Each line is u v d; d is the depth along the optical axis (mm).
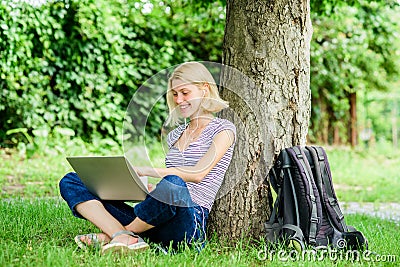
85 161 4238
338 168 13711
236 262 4230
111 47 12898
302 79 4930
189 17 14344
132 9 13422
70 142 12430
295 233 4477
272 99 4852
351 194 10312
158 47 14102
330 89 17312
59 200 7102
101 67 12875
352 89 17625
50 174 10156
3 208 6172
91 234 4461
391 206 9164
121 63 13062
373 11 15586
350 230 4793
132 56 13734
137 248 4211
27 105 12117
